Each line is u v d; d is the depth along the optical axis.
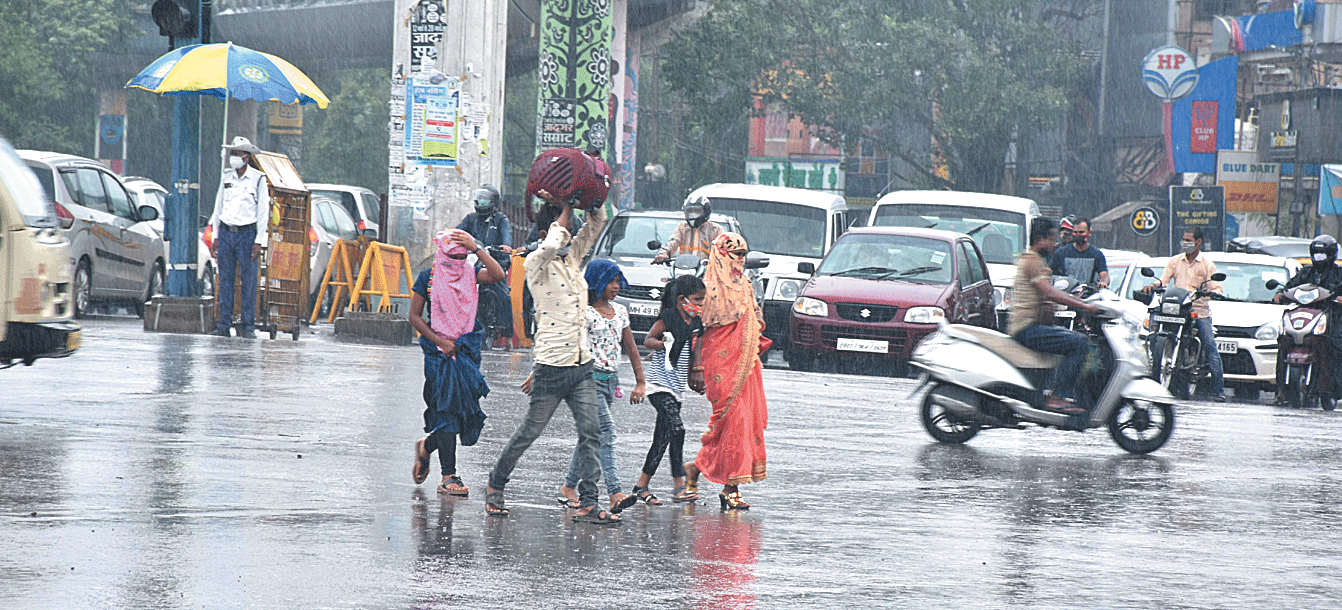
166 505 14.27
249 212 32.12
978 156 92.94
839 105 90.38
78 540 12.63
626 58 76.81
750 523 14.76
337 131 112.00
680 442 16.22
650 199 112.62
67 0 90.25
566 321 14.34
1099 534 14.62
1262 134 87.62
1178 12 99.62
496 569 12.19
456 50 41.53
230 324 32.59
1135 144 102.62
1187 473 19.22
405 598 11.08
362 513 14.36
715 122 92.81
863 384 29.67
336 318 35.47
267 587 11.26
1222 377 32.38
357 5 75.56
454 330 15.45
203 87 31.69
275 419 20.27
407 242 41.38
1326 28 88.31
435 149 41.22
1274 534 14.91
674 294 15.60
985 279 37.22
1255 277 36.75
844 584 12.00
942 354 21.16
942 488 17.22
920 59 88.69
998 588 12.01
